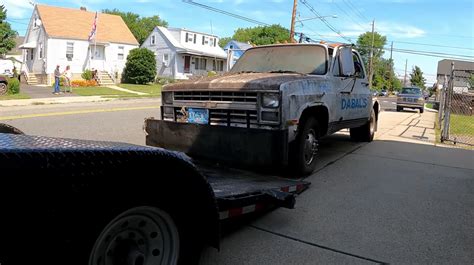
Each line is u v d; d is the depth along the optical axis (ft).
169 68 146.51
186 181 8.91
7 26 153.07
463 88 133.49
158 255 8.90
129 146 8.44
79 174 7.18
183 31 150.51
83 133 30.53
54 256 7.06
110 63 124.77
